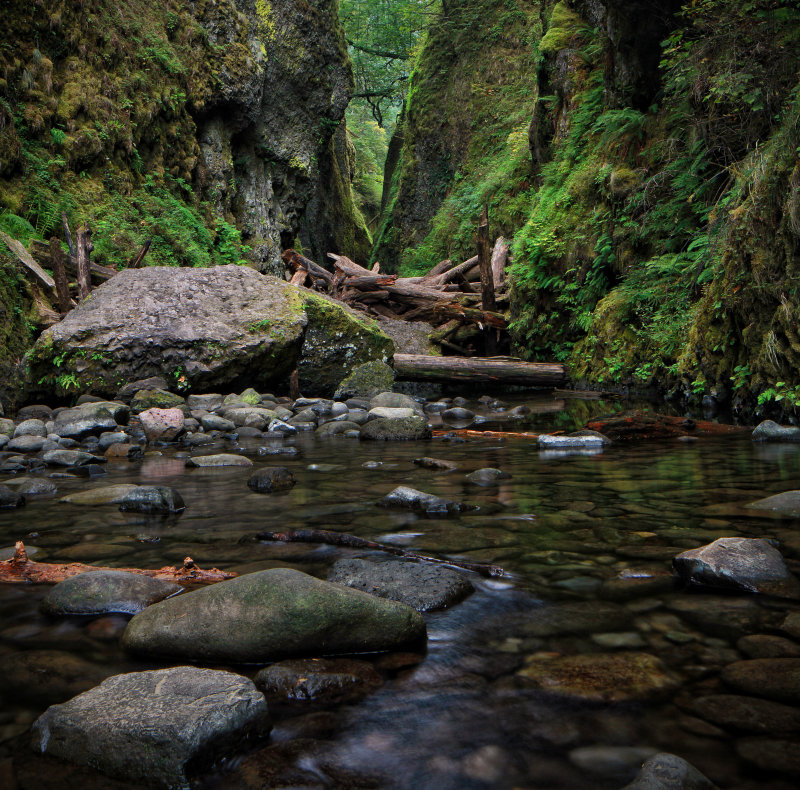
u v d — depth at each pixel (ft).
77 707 4.07
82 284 29.01
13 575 7.03
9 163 32.42
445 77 79.25
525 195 54.75
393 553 7.47
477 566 6.84
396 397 25.25
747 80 22.52
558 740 3.85
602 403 25.32
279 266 58.65
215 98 53.01
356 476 12.56
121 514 9.75
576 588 6.27
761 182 18.57
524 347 38.63
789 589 6.03
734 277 19.63
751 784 3.39
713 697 4.25
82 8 40.98
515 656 4.92
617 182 30.94
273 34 60.29
